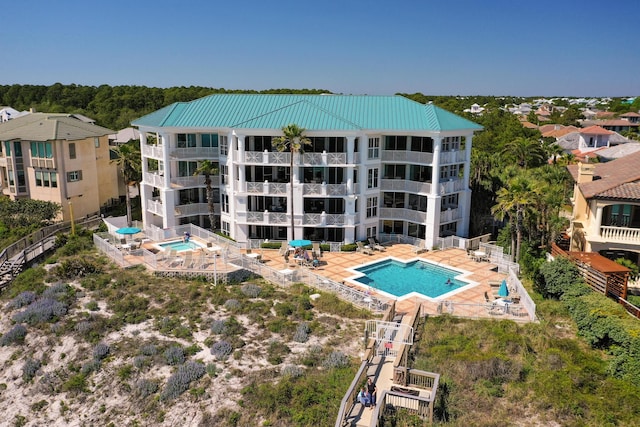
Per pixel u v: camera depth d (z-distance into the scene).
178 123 45.88
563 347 26.17
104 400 25.30
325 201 47.00
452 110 132.88
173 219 48.28
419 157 45.22
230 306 32.56
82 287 35.97
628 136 113.69
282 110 45.97
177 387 25.02
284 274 36.59
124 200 67.69
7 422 24.80
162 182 48.16
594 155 70.56
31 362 28.19
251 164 44.31
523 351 25.98
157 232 46.62
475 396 23.03
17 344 30.06
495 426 21.06
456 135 45.69
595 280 31.02
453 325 29.58
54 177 56.12
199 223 51.31
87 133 58.75
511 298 32.69
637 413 21.27
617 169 40.62
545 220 39.91
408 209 47.25
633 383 23.17
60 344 29.56
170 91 131.38
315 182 46.41
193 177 48.88
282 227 47.66
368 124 44.75
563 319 29.50
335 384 24.33
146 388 25.38
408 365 25.09
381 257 43.62
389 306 32.03
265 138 45.88
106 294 34.62
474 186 53.12
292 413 22.70
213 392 24.67
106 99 128.75
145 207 51.22
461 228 48.56
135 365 27.11
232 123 45.56
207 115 47.06
